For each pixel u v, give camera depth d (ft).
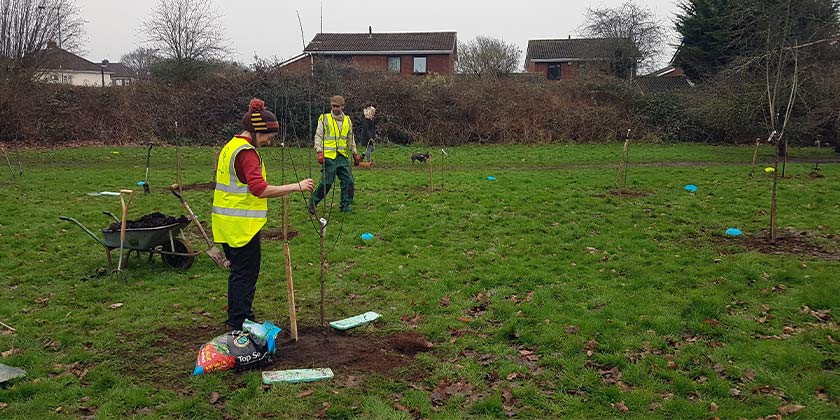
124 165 60.75
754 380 15.24
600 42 115.24
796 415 13.61
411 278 23.22
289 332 17.95
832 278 22.09
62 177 49.85
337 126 33.32
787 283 22.03
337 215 34.40
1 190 42.45
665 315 19.12
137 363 15.93
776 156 28.09
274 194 15.90
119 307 19.99
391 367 15.89
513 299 20.94
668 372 15.56
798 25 61.05
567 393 14.80
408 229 31.09
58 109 81.66
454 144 86.28
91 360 16.07
